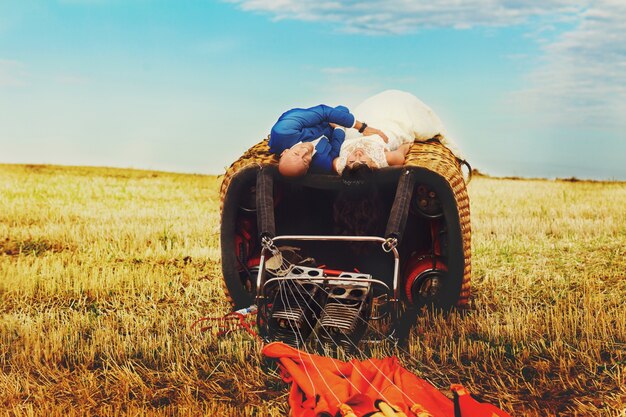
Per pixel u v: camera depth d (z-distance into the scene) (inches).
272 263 219.9
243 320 235.8
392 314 210.7
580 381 202.8
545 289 303.1
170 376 214.1
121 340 247.1
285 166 223.8
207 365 220.5
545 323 251.4
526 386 200.7
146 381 212.4
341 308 206.2
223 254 237.1
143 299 300.2
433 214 229.0
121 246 415.8
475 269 342.3
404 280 236.4
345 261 261.0
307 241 262.4
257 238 245.4
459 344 228.7
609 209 557.9
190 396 198.1
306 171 226.4
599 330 240.1
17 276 332.5
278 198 251.1
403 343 233.1
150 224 497.0
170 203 647.1
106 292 311.0
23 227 484.1
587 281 309.0
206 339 240.5
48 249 414.9
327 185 227.8
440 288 231.3
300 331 209.2
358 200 254.7
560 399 192.2
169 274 341.7
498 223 478.6
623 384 198.2
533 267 342.3
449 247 225.6
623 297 285.3
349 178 223.9
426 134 278.7
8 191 716.7
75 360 231.6
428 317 246.1
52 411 189.9
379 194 251.4
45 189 746.8
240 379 210.5
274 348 200.8
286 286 217.0
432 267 232.5
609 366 213.3
